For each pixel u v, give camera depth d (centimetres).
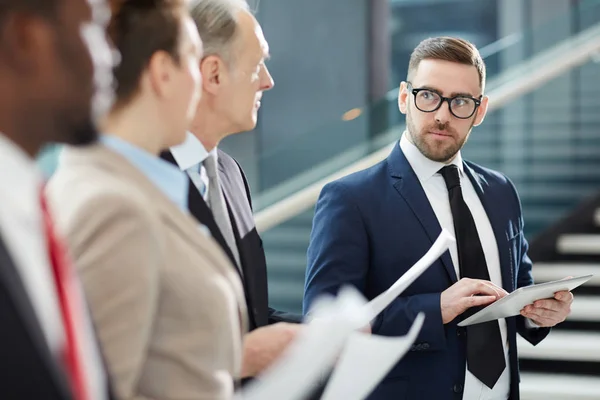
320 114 761
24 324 93
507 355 279
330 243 270
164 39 150
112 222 135
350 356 150
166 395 142
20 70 105
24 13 104
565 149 584
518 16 855
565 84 581
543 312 262
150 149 155
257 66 208
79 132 111
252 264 221
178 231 146
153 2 151
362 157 510
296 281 481
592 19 608
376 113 518
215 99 204
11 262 97
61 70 108
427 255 196
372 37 762
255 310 218
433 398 265
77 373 109
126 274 133
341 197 275
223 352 147
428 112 272
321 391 198
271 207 482
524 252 305
